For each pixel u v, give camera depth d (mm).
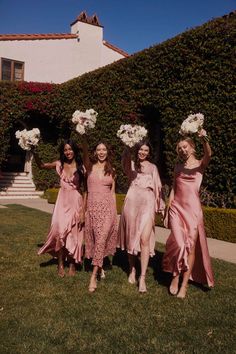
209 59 9516
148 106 11930
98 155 4836
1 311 3719
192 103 9945
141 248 4492
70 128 16438
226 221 7887
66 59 21516
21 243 6719
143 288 4336
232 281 4820
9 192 16906
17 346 3045
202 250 4387
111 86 13336
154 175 4824
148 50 11602
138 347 3066
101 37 22812
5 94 16172
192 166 4520
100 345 3090
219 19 9266
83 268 5242
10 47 19688
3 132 16188
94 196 4699
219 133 9133
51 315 3645
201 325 3500
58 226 4863
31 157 18375
